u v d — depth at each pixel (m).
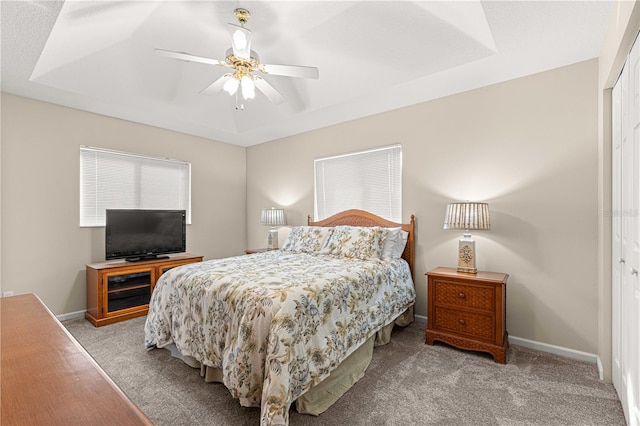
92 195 3.68
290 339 1.67
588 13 1.89
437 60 2.53
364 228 3.33
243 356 1.72
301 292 1.89
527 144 2.72
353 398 1.94
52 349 0.82
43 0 1.81
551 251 2.60
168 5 2.28
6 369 0.71
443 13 2.14
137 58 2.91
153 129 4.21
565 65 2.54
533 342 2.66
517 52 2.35
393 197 3.62
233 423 1.71
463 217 2.69
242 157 5.36
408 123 3.46
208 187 4.86
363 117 3.85
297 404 1.80
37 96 3.16
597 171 2.41
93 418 0.54
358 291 2.32
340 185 4.11
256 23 2.42
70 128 3.48
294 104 3.65
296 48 2.73
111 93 3.18
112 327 3.16
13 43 2.24
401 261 3.20
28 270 3.20
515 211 2.77
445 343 2.75
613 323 2.06
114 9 2.25
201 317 2.10
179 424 1.71
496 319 2.43
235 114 4.18
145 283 3.58
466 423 1.71
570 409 1.82
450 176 3.16
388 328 2.79
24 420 0.53
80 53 2.65
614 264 2.05
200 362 2.10
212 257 4.89
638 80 1.52
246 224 5.40
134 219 3.67
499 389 2.03
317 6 2.25
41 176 3.28
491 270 2.88
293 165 4.66
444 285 2.70
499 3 1.87
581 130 2.48
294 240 3.81
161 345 2.42
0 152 3.03
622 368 1.83
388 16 2.28
